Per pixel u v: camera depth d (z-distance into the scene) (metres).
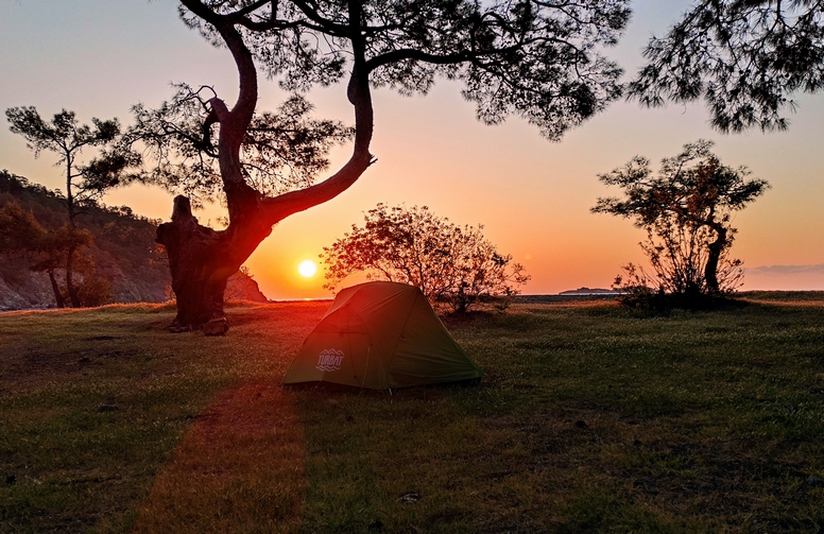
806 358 7.97
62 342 12.94
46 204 94.81
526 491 3.86
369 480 4.18
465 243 16.09
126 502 3.95
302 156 20.31
